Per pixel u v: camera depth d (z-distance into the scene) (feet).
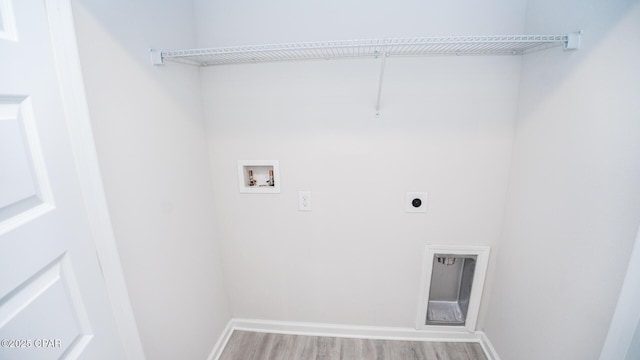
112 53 3.08
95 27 2.85
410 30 4.52
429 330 5.94
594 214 3.21
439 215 5.28
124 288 3.24
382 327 6.06
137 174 3.50
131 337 3.37
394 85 4.76
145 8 3.60
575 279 3.49
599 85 3.12
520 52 4.44
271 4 4.62
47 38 2.38
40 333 2.28
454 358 5.57
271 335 6.19
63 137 2.53
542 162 4.06
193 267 4.86
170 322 4.22
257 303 6.20
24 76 2.17
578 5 3.37
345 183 5.27
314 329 6.18
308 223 5.57
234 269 6.00
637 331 2.85
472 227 5.28
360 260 5.68
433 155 4.99
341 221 5.49
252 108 5.09
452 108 4.76
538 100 4.13
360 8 4.51
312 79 4.86
